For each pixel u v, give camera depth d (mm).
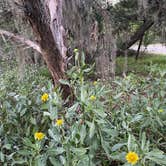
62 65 2633
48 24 2523
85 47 5336
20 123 1946
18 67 4148
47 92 2057
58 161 1449
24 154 1501
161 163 1321
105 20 5824
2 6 4234
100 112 1515
